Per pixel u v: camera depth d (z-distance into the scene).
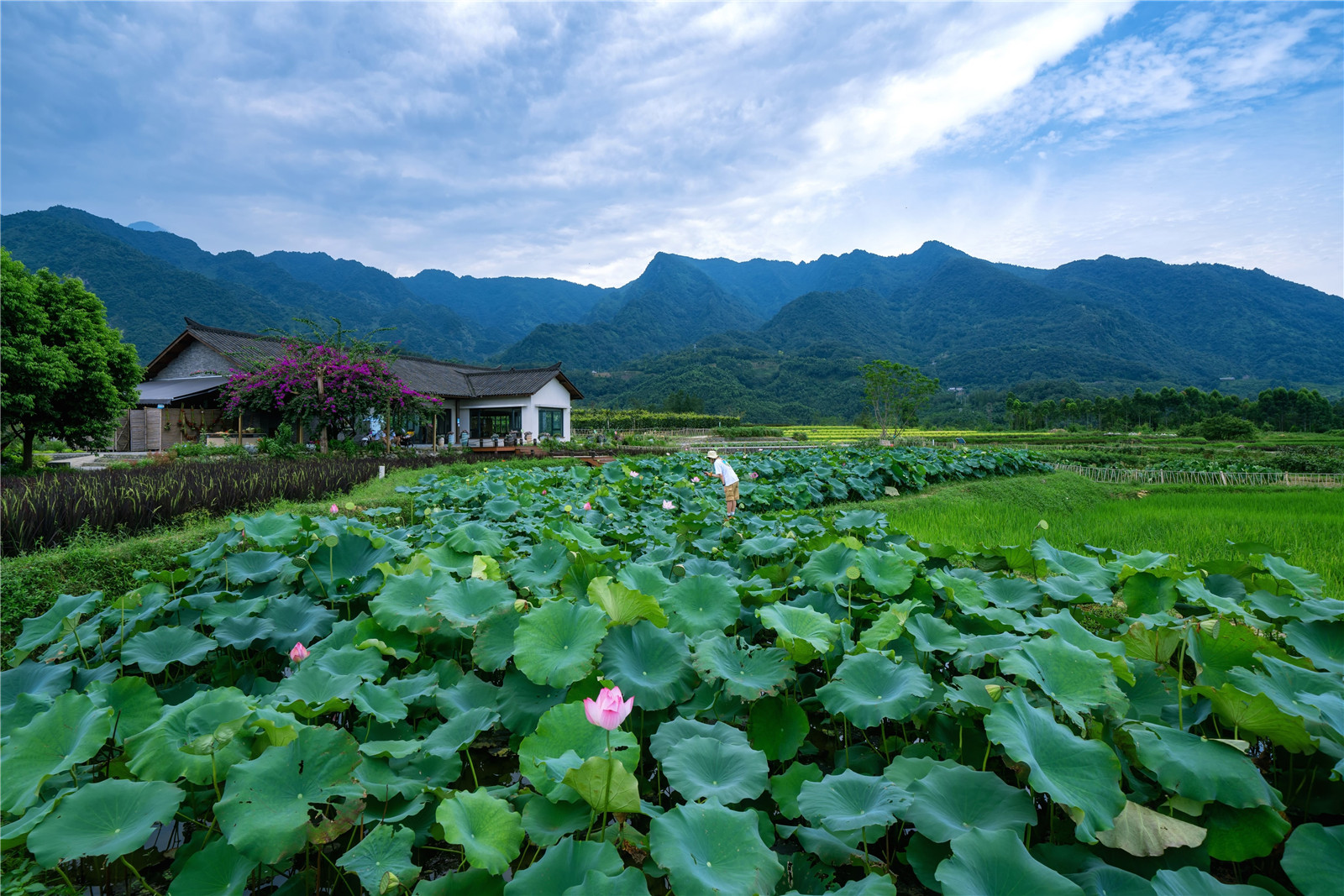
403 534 6.05
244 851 1.96
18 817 2.55
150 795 2.17
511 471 12.73
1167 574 4.24
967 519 10.16
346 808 2.27
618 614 3.23
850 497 14.22
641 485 10.43
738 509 10.92
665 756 2.48
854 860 2.12
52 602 5.27
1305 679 2.75
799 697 3.40
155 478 8.87
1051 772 2.14
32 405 12.98
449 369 33.06
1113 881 1.89
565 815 2.17
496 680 3.77
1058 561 4.68
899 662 2.98
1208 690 2.54
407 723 3.19
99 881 2.48
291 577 4.43
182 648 3.54
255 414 23.52
